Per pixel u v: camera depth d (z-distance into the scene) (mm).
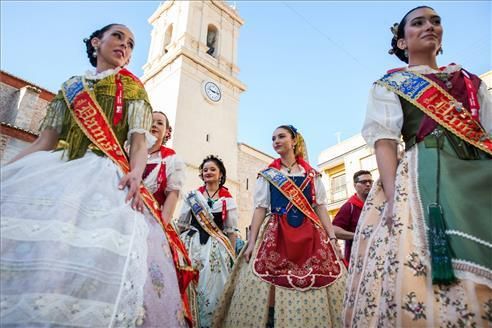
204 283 3439
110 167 1662
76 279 1187
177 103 16078
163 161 2908
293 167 3410
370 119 1688
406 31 1913
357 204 4219
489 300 1105
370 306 1390
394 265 1271
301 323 2404
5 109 10156
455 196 1309
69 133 1718
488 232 1227
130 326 1244
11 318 1065
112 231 1374
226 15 22078
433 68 1844
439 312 1124
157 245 1637
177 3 21094
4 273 1146
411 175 1457
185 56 17688
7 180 1416
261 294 2572
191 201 4055
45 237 1229
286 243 2793
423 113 1598
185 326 1642
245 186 17922
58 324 1096
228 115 18375
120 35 2084
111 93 1890
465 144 1498
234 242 4137
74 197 1391
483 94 1690
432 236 1220
